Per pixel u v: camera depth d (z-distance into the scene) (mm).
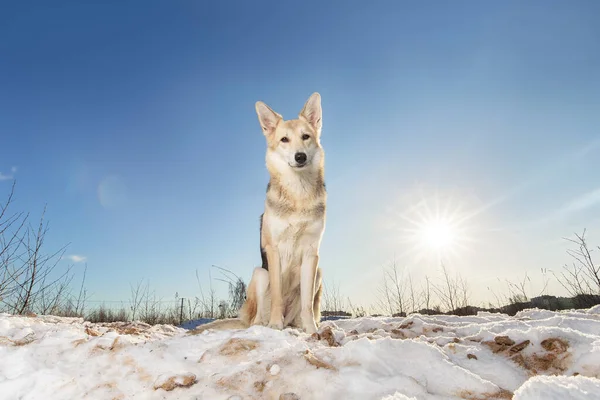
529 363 621
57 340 742
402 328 955
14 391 580
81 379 614
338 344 798
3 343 739
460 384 548
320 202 1132
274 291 1093
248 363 614
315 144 1172
